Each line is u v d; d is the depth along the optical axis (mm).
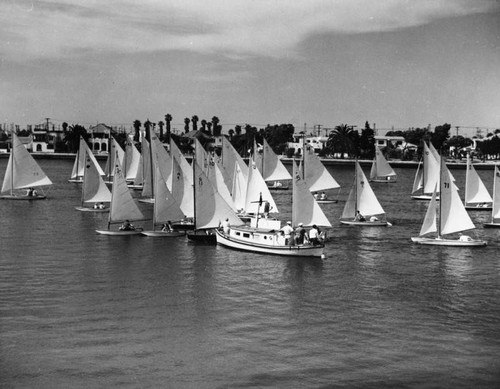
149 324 44969
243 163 111250
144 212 105562
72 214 99938
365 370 37781
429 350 40781
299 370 37625
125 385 35438
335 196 141125
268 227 71500
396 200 133750
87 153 104438
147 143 121125
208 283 56062
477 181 114250
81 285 54906
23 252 68625
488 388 35719
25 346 40500
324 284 56312
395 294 53438
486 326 45438
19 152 119188
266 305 49812
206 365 38125
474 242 75188
